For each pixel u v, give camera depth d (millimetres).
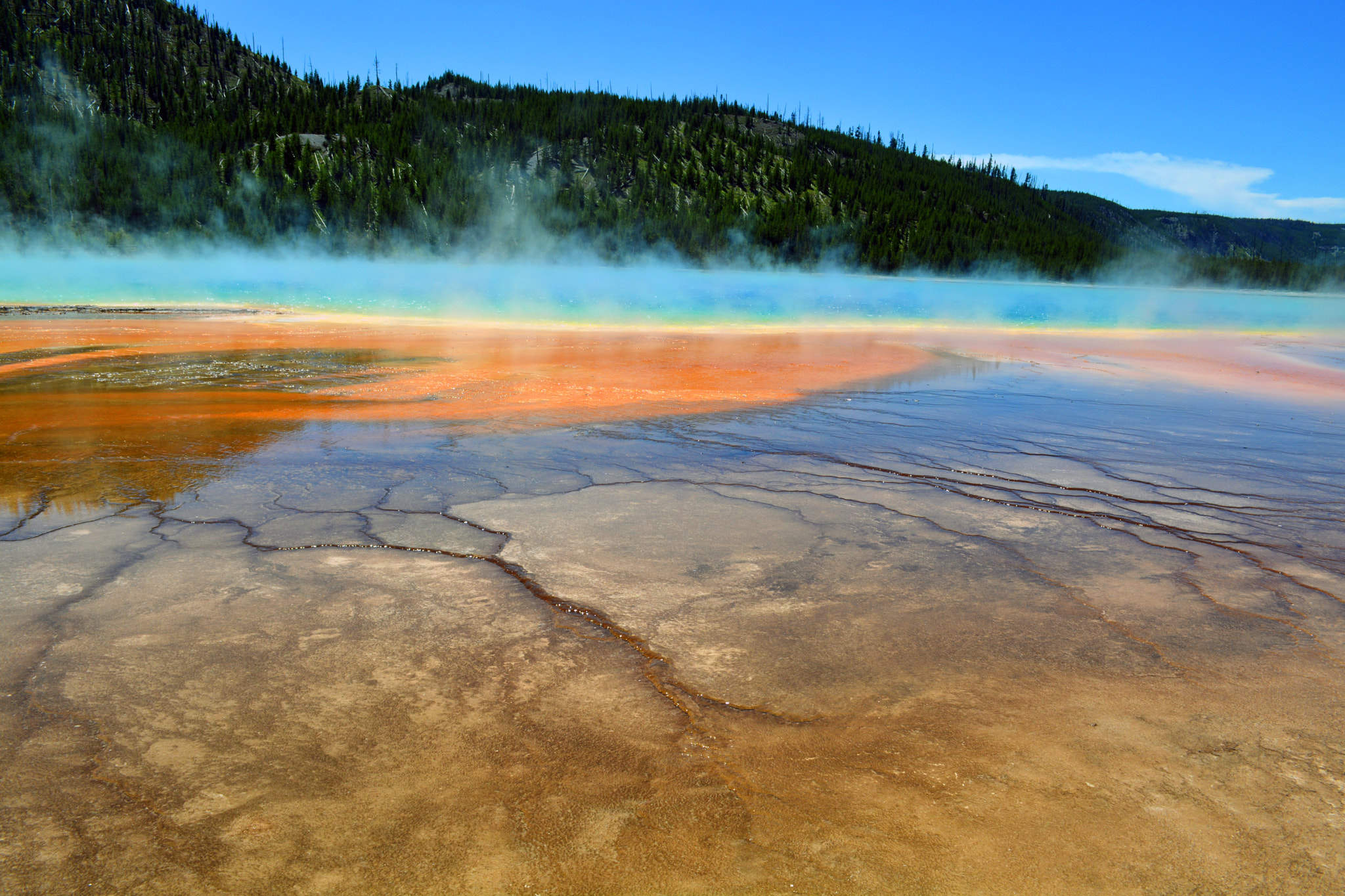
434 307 19328
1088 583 3344
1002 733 2193
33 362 8945
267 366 9070
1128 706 2348
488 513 4137
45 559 3355
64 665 2459
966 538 3906
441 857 1683
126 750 2031
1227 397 8484
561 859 1687
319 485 4570
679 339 13344
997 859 1703
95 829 1745
